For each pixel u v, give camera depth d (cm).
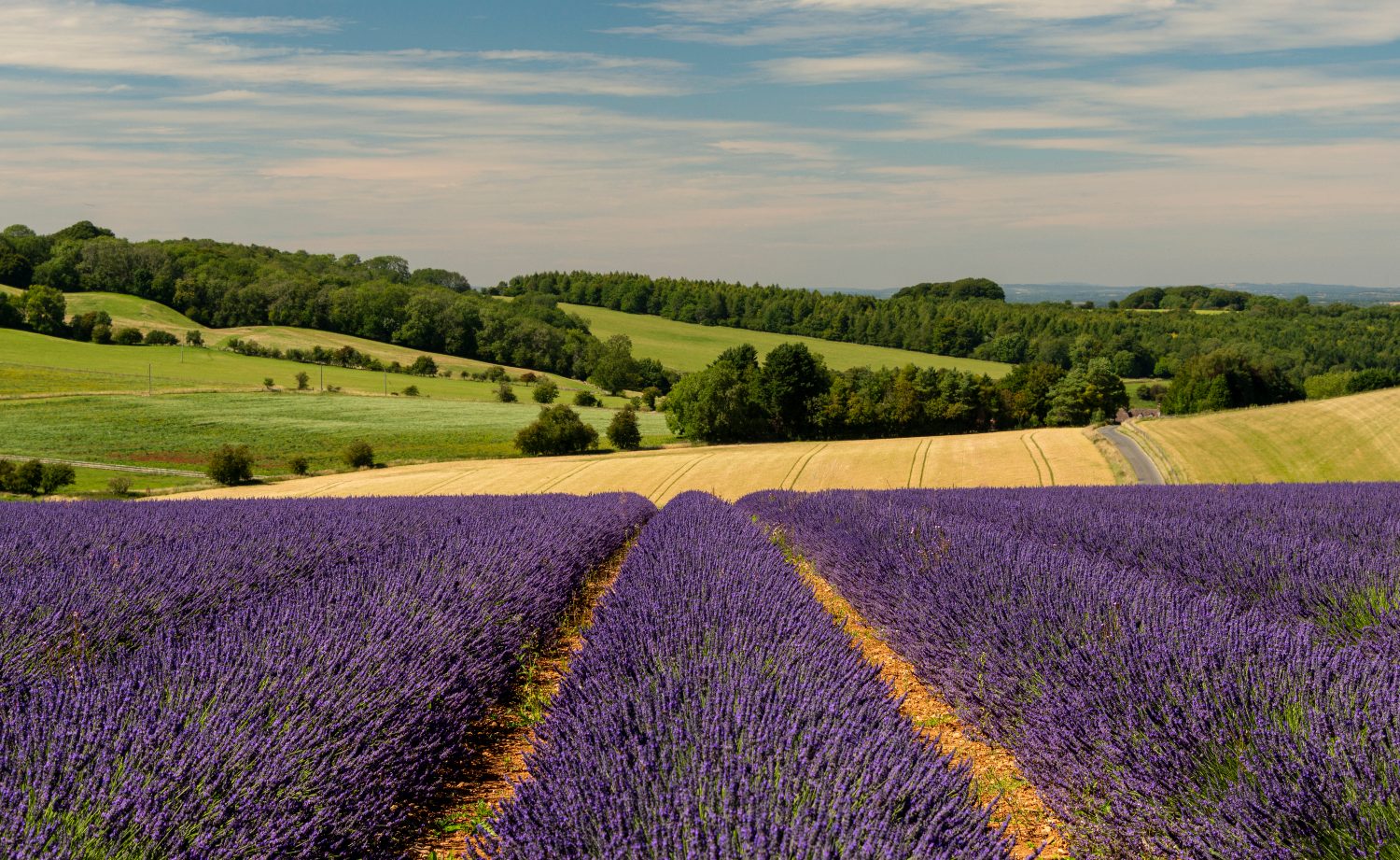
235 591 647
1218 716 356
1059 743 382
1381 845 274
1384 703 350
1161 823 324
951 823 272
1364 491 1401
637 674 415
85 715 328
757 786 280
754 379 5516
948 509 1281
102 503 1482
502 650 560
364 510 1342
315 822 298
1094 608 518
